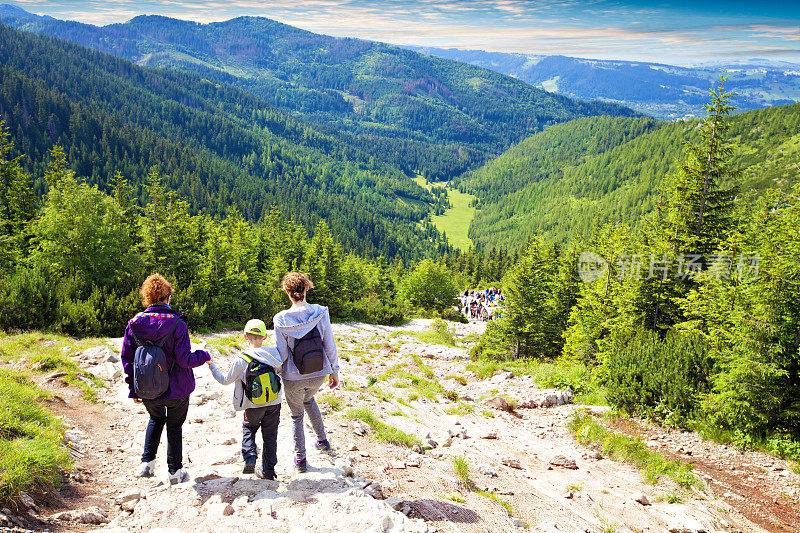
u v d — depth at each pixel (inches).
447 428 390.0
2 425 202.4
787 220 425.1
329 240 1955.0
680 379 446.0
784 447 371.6
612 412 462.0
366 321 1966.0
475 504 212.1
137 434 262.4
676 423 429.4
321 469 206.4
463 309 2984.7
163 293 179.9
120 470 205.8
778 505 299.1
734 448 384.8
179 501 168.4
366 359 750.5
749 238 539.8
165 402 179.2
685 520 256.4
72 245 1075.3
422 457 273.7
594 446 398.9
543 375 582.2
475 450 338.3
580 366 586.9
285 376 191.5
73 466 196.1
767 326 396.5
